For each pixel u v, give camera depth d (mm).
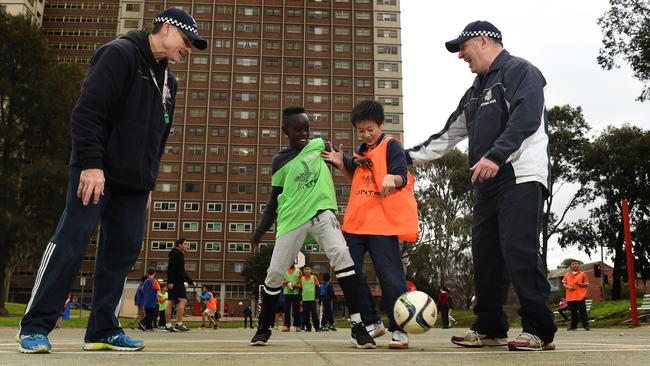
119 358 2479
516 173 3520
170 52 3406
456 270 48281
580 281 13391
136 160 3285
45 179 29141
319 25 79562
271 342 4957
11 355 2611
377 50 79250
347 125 76688
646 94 20766
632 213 35969
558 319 23812
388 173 4035
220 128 75062
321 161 4191
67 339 5594
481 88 4012
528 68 3725
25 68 30031
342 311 58188
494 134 3779
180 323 11023
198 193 72375
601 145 36562
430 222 44312
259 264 58375
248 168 74125
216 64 77062
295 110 4289
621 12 20562
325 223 3969
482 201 3830
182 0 78312
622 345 4086
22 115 29859
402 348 3615
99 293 3320
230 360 2391
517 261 3432
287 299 12562
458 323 28172
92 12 80688
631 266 14445
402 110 77438
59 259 2918
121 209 3391
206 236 71062
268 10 79562
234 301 69312
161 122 3529
